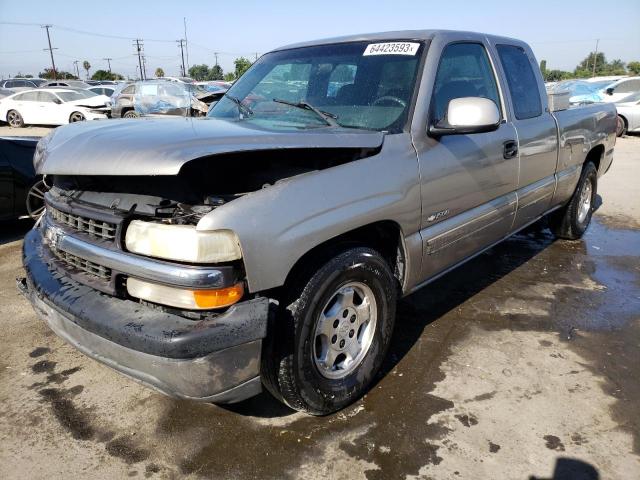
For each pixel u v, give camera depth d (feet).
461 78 10.50
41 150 8.22
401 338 11.04
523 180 12.50
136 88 54.80
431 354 10.39
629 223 20.25
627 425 8.20
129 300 7.09
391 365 9.99
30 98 63.52
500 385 9.30
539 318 11.97
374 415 8.52
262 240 6.65
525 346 10.69
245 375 6.88
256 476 7.26
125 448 7.82
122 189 7.64
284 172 7.79
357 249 8.05
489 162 10.84
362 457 7.58
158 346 6.36
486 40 11.64
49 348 10.75
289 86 10.78
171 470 7.39
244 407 8.79
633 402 8.79
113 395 9.14
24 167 18.28
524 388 9.20
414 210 9.00
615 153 38.34
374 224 8.54
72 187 8.39
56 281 7.82
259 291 6.83
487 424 8.25
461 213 10.46
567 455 7.55
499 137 11.19
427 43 9.90
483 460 7.48
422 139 9.18
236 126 8.61
